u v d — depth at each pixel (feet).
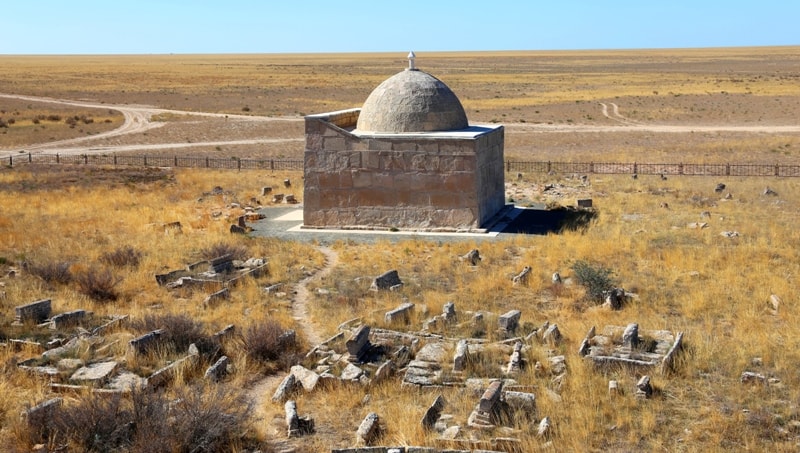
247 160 199.00
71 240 104.53
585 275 81.51
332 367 58.65
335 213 119.96
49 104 344.28
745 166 175.83
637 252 96.48
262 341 61.00
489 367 57.36
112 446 44.98
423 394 53.72
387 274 84.74
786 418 48.52
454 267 93.30
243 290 82.69
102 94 394.52
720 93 346.13
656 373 55.31
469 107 318.24
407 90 120.78
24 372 55.93
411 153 116.16
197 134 254.27
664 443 45.57
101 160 199.72
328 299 79.66
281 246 104.88
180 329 62.85
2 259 90.94
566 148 220.02
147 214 127.03
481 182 117.80
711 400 51.44
